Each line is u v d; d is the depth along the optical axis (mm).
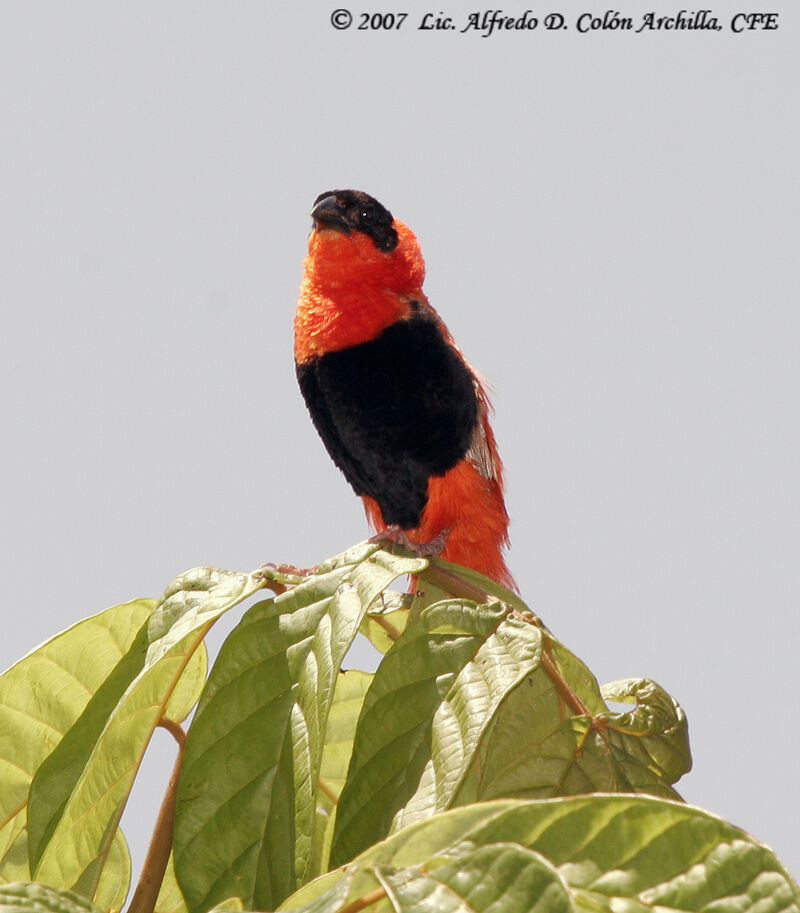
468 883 3549
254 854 5574
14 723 6562
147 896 5953
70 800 5641
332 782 7117
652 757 6414
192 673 6422
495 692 5672
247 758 5711
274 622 5965
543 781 6059
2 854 6586
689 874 3979
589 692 6484
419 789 5508
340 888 3799
